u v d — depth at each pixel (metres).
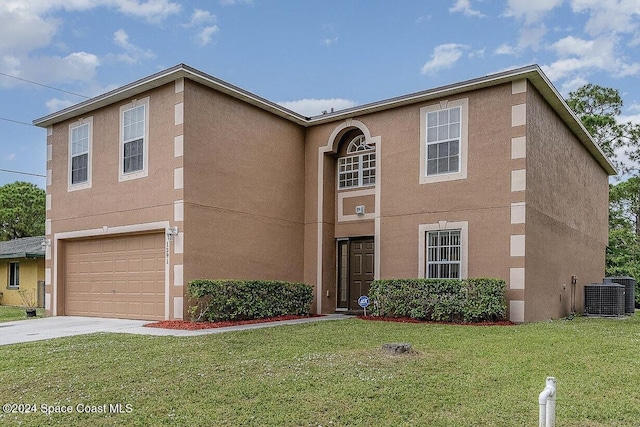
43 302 20.89
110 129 13.64
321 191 15.02
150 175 12.45
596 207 19.02
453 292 11.62
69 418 4.97
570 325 10.87
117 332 10.12
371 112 14.13
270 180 14.14
